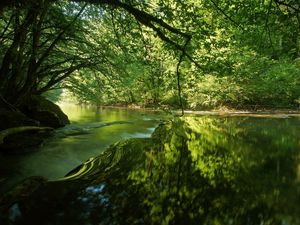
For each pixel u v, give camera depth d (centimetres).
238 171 710
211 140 1126
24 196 521
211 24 872
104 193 543
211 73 887
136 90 3075
